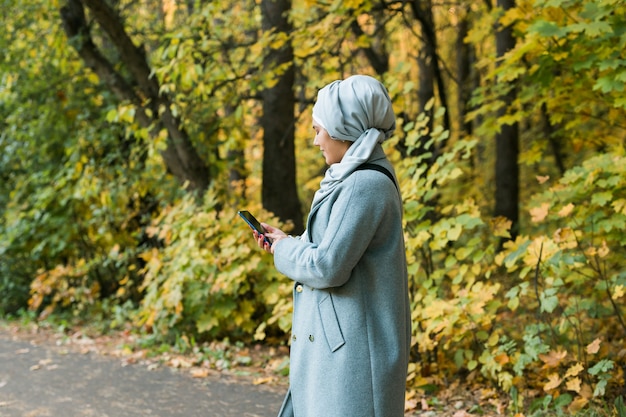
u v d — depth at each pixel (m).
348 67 7.48
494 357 3.89
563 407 3.63
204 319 5.56
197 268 5.63
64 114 7.98
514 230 8.20
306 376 2.11
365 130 2.11
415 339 4.09
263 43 5.84
